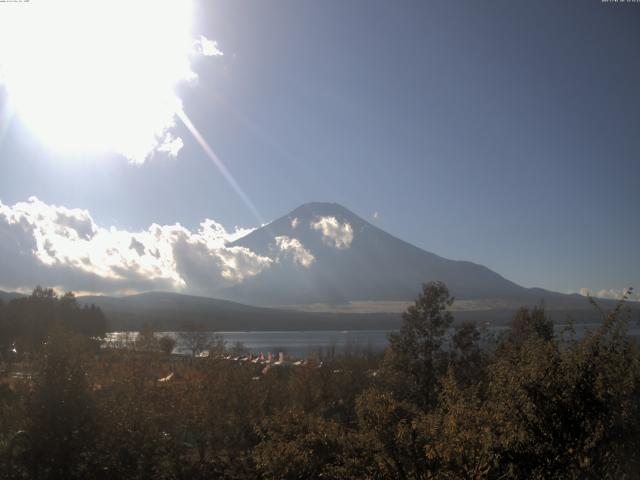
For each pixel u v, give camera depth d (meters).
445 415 13.69
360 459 15.15
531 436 11.46
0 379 27.45
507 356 14.13
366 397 16.36
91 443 22.81
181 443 26.67
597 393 11.44
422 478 13.25
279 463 17.48
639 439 11.50
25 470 22.41
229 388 31.73
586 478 10.99
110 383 25.53
